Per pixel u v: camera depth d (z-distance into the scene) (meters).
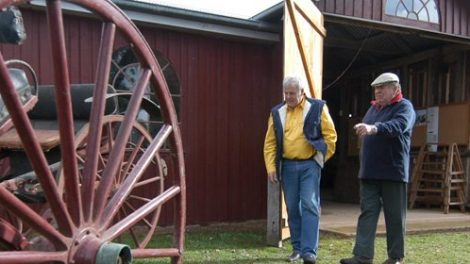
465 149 8.45
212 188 6.41
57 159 3.15
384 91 3.93
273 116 4.30
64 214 2.00
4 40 2.12
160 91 2.74
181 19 5.85
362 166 4.04
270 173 4.26
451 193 8.61
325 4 6.61
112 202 2.39
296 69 5.43
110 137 3.47
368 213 4.02
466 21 7.80
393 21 7.18
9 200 1.81
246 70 6.65
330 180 12.68
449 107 8.66
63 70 1.92
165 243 5.23
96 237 2.18
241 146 6.62
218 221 6.45
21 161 3.14
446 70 8.85
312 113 4.14
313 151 4.15
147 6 5.50
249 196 6.68
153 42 6.01
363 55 9.80
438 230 6.07
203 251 4.77
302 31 5.52
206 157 6.38
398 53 9.39
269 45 6.77
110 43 2.27
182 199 3.00
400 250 3.97
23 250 2.04
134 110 2.51
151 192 5.84
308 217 4.04
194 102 6.30
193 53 6.29
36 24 5.39
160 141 2.77
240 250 4.84
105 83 2.23
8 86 1.72
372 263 4.14
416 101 9.47
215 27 6.09
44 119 3.71
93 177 2.16
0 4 1.69
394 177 3.87
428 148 9.01
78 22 5.63
